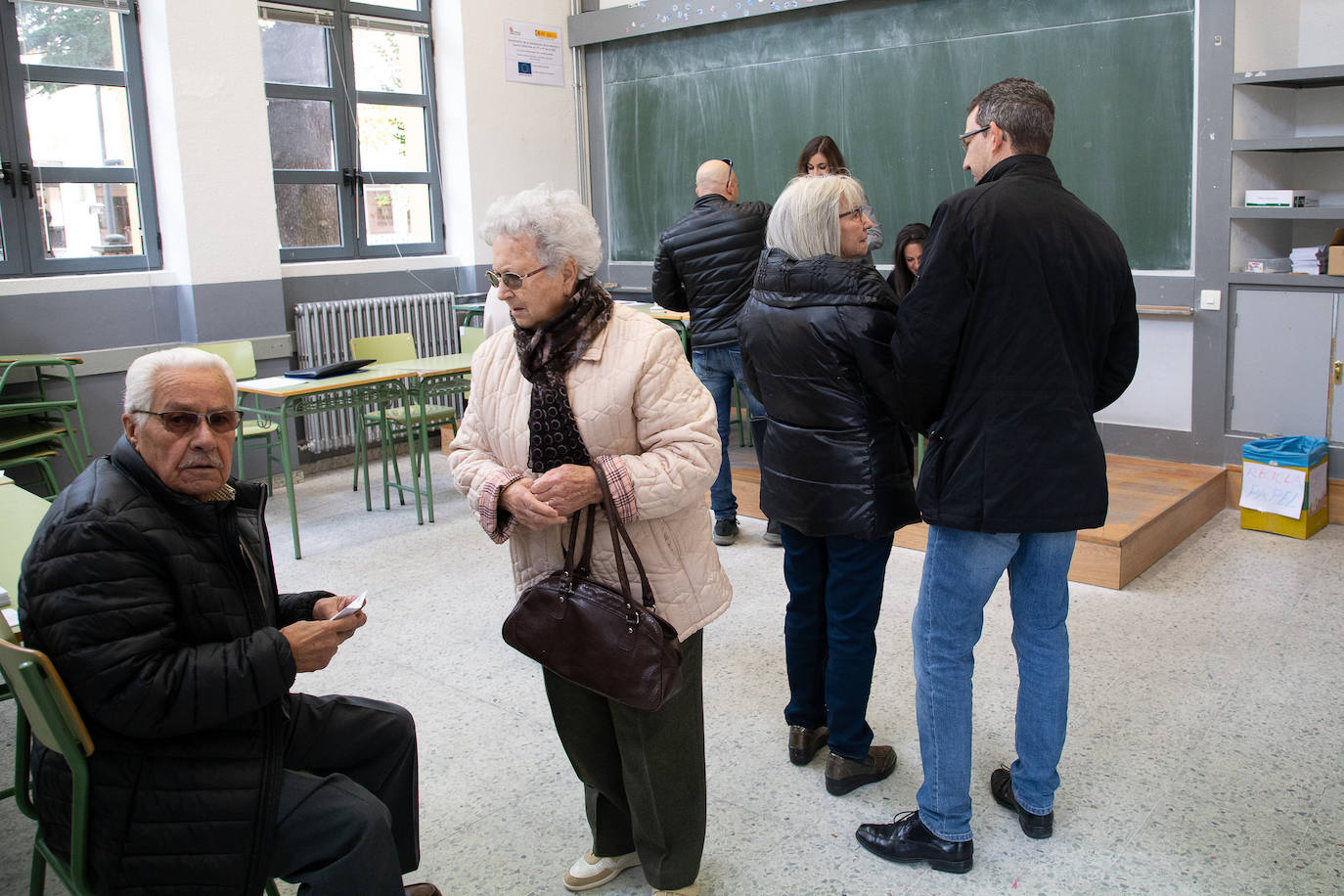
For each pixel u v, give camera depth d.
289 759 1.75
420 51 6.25
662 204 6.53
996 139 1.92
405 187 6.28
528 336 1.74
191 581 1.49
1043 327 1.82
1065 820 2.26
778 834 2.24
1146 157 4.55
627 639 1.67
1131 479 4.33
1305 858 2.09
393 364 4.84
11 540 2.13
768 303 2.24
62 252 4.96
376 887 1.52
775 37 5.75
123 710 1.38
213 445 1.50
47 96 4.83
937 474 1.93
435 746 2.67
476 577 3.96
